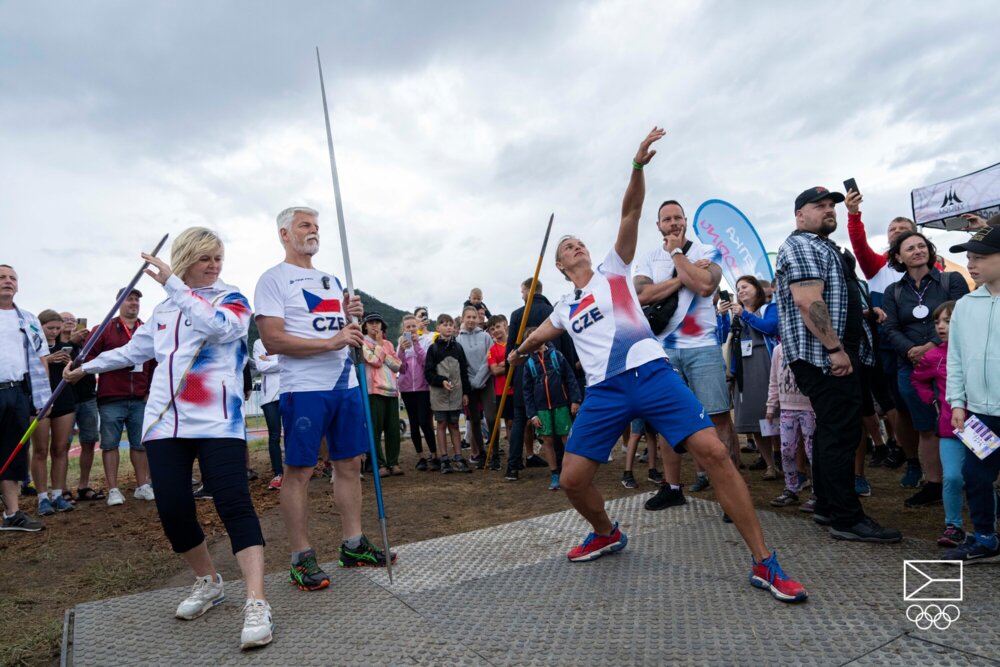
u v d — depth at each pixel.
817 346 3.31
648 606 2.59
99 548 4.28
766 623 2.36
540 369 5.54
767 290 6.04
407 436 10.50
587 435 3.07
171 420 2.67
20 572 3.84
